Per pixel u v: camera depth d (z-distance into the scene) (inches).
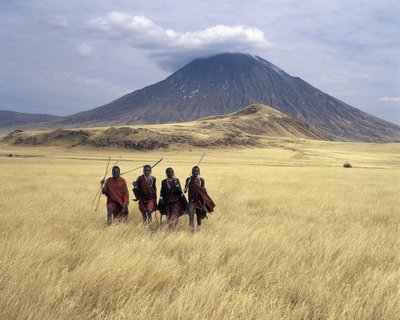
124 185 445.4
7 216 412.5
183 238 327.3
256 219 464.1
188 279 225.8
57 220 420.2
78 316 171.2
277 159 4923.7
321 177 1493.6
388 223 475.2
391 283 220.5
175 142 7598.4
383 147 7564.0
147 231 375.2
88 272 217.6
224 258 279.9
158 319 170.1
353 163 4301.2
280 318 174.7
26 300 179.0
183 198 428.5
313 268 250.8
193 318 166.7
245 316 173.9
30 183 936.9
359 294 208.4
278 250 293.1
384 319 181.2
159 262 244.7
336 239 339.0
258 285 224.2
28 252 263.3
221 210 546.0
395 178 1534.2
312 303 199.2
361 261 277.7
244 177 1374.3
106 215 479.5
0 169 1569.9
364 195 810.2
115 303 190.7
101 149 7224.4
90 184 947.3
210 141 7854.3
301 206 605.3
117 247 283.9
